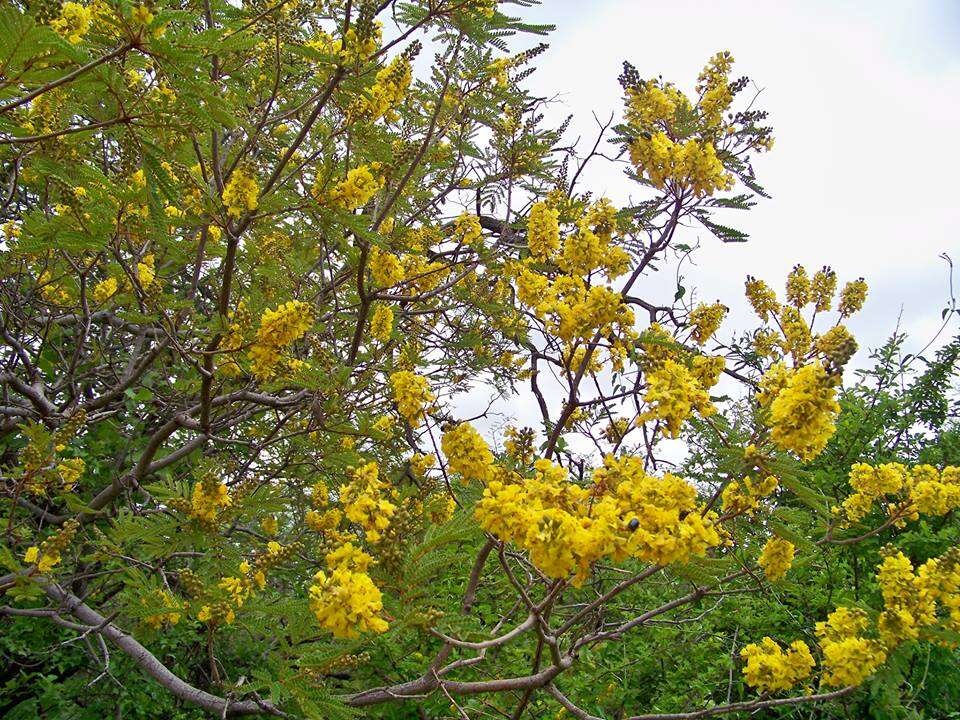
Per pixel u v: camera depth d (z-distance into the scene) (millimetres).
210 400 3570
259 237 4457
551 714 4062
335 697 2496
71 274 4008
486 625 4129
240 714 3404
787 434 2314
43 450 3258
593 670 4258
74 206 2939
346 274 4344
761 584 3465
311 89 3555
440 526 2293
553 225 2941
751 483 2676
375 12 2734
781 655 3307
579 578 1931
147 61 2271
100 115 2957
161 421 5629
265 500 3096
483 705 3689
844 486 5480
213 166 3170
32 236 3111
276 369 3463
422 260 4598
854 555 4984
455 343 5395
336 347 5207
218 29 2029
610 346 3035
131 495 4547
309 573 4332
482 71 3518
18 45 1652
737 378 4270
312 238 4488
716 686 4719
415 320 5480
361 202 3096
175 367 5305
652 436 3223
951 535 4754
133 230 3189
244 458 5184
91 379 5133
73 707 4727
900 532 5168
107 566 4582
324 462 4020
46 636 4922
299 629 2512
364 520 2248
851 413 5777
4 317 4238
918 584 3363
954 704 4418
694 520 2029
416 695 2656
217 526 2906
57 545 3049
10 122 2398
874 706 4070
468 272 4148
